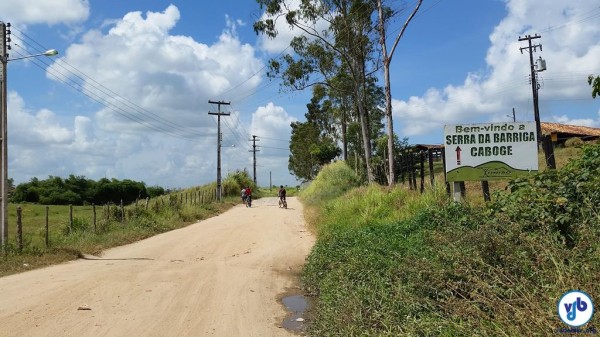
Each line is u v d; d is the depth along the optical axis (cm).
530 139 1038
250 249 1523
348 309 617
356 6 2623
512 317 427
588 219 588
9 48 1483
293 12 2650
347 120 4184
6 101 1463
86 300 838
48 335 645
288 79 2942
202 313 766
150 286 960
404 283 662
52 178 6172
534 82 3594
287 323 723
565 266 473
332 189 3256
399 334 505
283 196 3512
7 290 920
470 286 534
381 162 2916
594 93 723
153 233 2019
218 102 4491
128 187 6694
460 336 459
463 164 1056
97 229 1847
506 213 696
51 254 1341
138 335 650
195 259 1343
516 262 529
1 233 1402
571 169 728
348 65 2830
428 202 1253
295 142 7019
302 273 1096
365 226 1277
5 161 1438
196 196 3812
